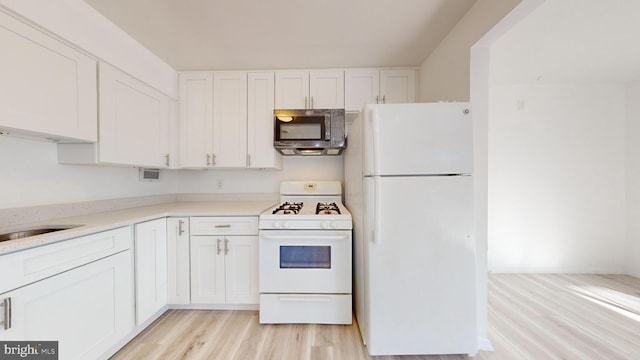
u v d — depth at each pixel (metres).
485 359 1.54
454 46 1.79
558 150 3.01
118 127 1.76
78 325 1.26
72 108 1.44
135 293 1.67
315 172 2.78
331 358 1.53
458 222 1.50
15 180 1.43
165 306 2.06
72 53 1.44
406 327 1.51
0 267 0.96
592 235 3.01
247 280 2.01
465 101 1.67
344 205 2.59
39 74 1.27
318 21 1.70
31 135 1.38
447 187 1.50
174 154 2.40
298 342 1.67
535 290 2.56
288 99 2.39
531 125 3.01
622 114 2.98
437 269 1.51
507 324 1.93
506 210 3.04
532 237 3.04
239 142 2.41
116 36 1.72
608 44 2.10
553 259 3.03
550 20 1.77
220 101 2.42
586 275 2.96
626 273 2.97
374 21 1.71
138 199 2.28
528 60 2.39
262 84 2.40
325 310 1.84
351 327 1.85
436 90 2.06
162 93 2.24
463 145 1.50
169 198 2.67
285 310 1.85
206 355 1.54
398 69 2.38
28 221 1.46
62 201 1.67
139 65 1.94
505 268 3.05
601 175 2.99
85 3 1.49
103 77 1.64
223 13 1.61
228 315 2.00
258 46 2.02
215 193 2.77
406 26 1.77
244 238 2.01
